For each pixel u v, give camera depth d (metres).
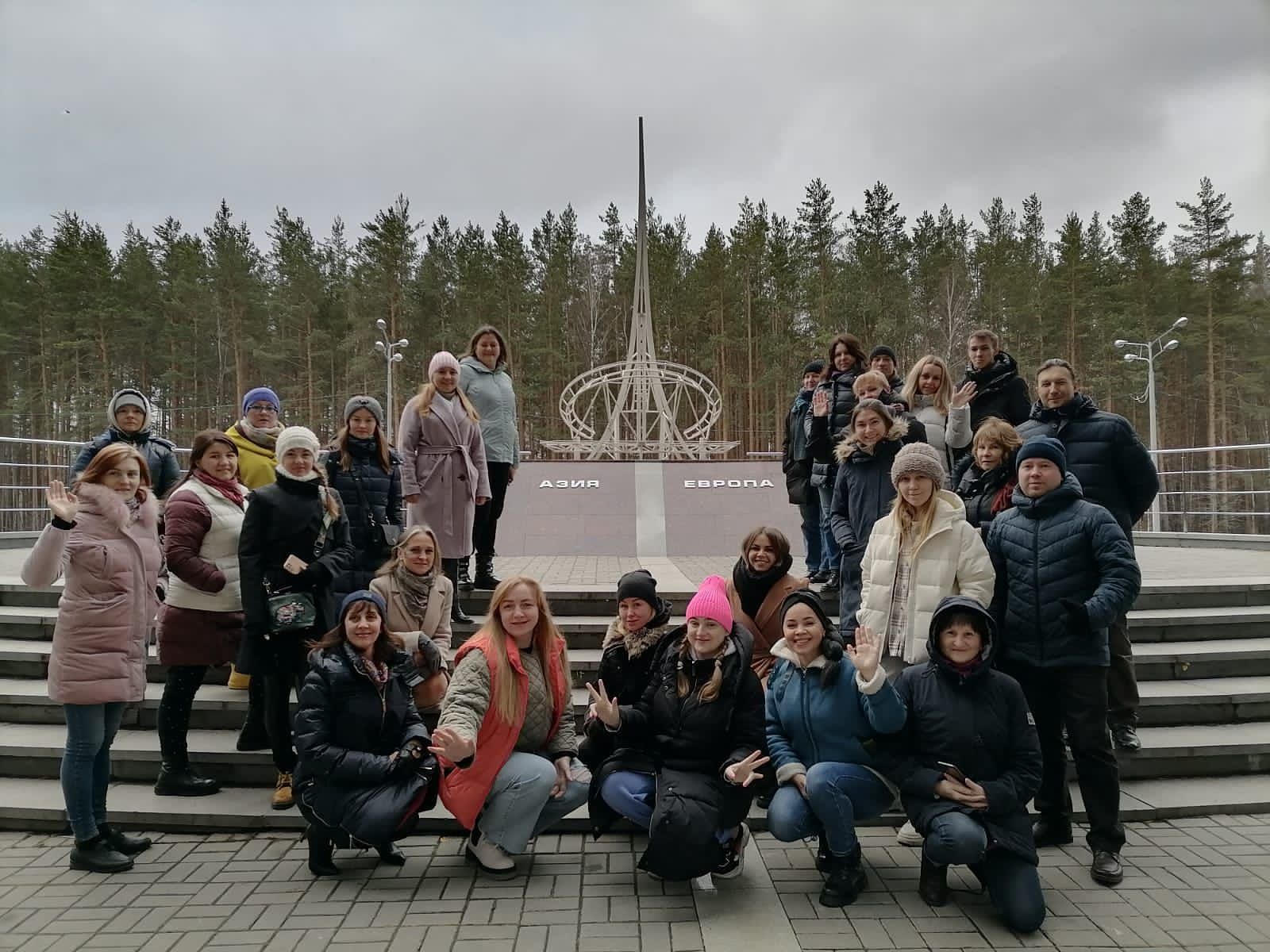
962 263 35.38
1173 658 5.14
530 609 3.54
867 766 3.38
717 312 32.47
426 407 5.30
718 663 3.43
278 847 3.71
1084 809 3.88
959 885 3.37
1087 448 4.31
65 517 3.45
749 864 3.58
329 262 38.41
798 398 6.58
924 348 34.41
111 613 3.49
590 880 3.40
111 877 3.41
